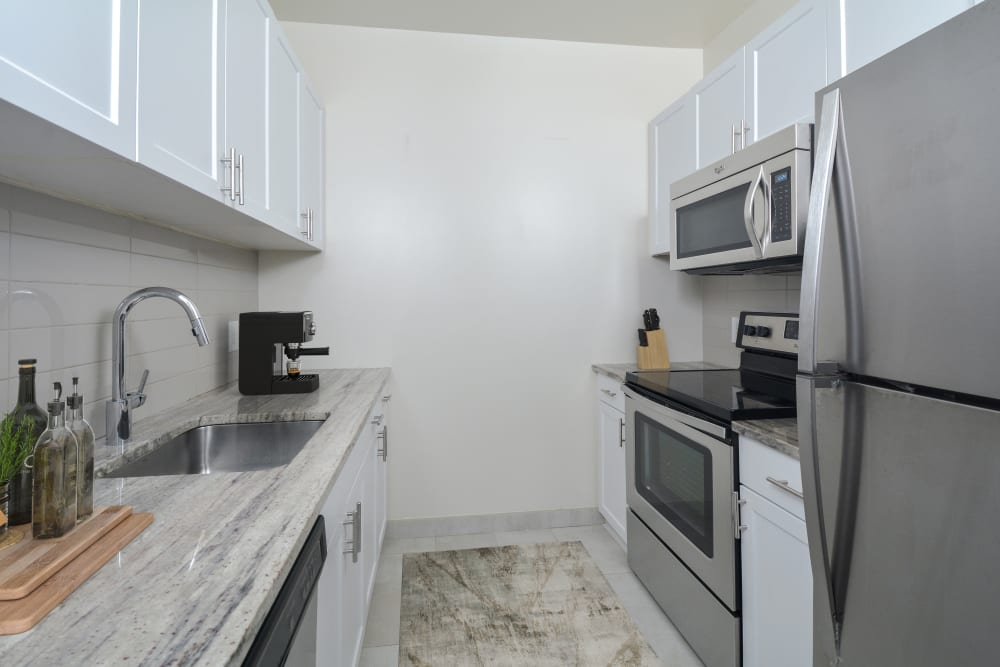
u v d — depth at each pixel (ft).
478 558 7.66
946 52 2.30
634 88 8.95
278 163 5.69
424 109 8.45
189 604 1.81
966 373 2.26
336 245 8.27
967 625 2.29
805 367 3.04
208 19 3.93
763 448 4.32
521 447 8.75
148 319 5.00
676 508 5.79
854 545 2.91
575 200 8.82
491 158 8.61
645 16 8.10
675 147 7.88
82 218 4.05
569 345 8.84
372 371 7.95
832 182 2.94
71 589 1.89
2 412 3.26
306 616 2.71
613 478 8.04
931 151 2.38
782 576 4.11
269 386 6.11
